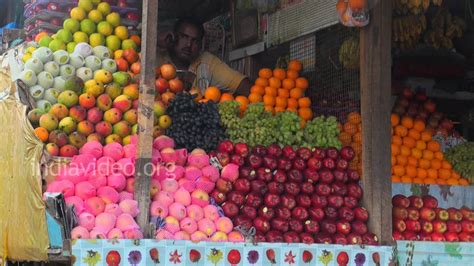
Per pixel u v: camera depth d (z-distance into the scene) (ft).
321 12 15.89
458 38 20.07
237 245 12.44
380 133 13.94
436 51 19.98
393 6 16.90
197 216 12.57
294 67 15.88
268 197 13.23
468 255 14.48
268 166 13.60
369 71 14.06
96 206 11.81
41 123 12.60
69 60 13.60
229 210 13.01
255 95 15.25
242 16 18.93
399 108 16.97
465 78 20.68
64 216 11.45
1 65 14.82
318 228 13.38
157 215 12.25
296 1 16.98
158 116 13.83
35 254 11.80
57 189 11.91
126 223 11.80
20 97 12.69
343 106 16.06
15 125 12.27
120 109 13.26
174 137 13.67
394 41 18.19
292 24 17.11
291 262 12.78
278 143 14.34
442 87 20.38
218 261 12.28
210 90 15.06
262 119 14.46
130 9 15.90
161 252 11.88
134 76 14.11
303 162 13.88
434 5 18.56
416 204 14.79
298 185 13.61
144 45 12.32
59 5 15.78
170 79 14.60
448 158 15.93
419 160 15.62
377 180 13.83
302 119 15.07
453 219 14.89
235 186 13.32
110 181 12.21
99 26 14.66
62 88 13.26
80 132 12.87
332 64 16.63
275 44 17.81
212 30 20.65
